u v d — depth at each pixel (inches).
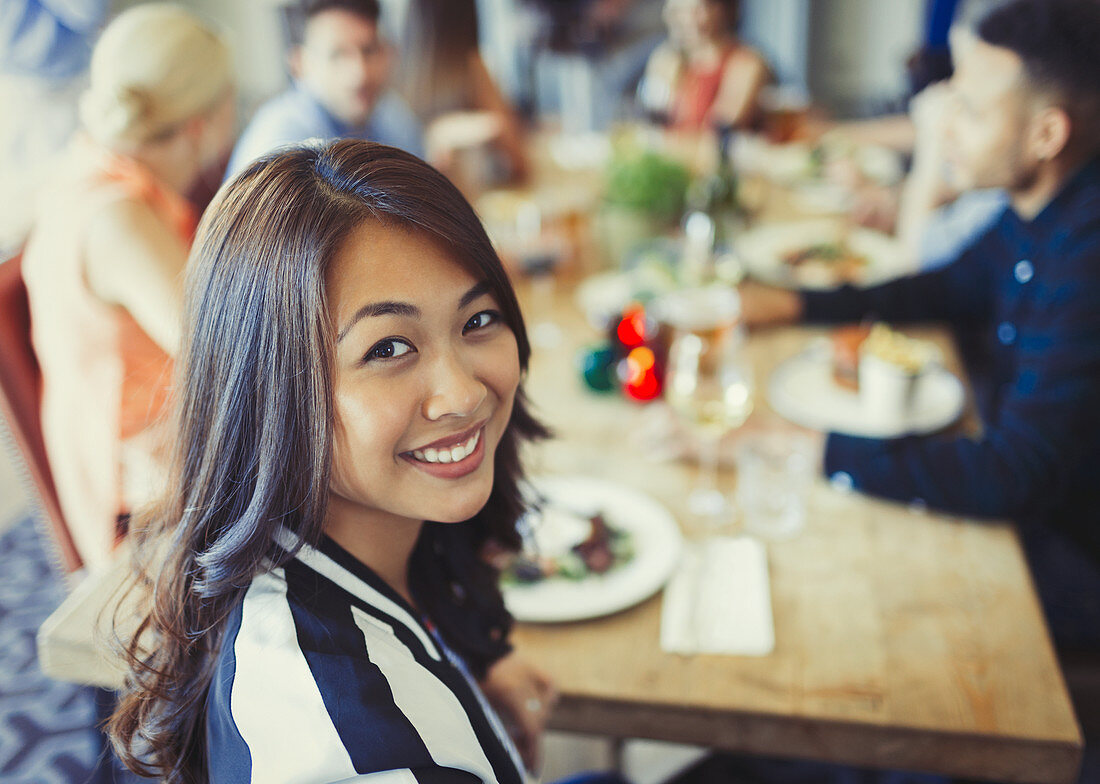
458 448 26.6
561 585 45.4
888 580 46.0
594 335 74.2
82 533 63.7
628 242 85.3
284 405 24.6
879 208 101.3
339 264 24.2
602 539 48.1
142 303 58.4
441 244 25.4
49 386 62.7
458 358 26.3
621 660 41.4
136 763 29.3
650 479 55.3
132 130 59.6
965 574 46.3
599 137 136.8
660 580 45.5
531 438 35.3
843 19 210.8
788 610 44.1
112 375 60.8
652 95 142.6
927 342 72.5
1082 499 60.8
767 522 51.0
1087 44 54.2
